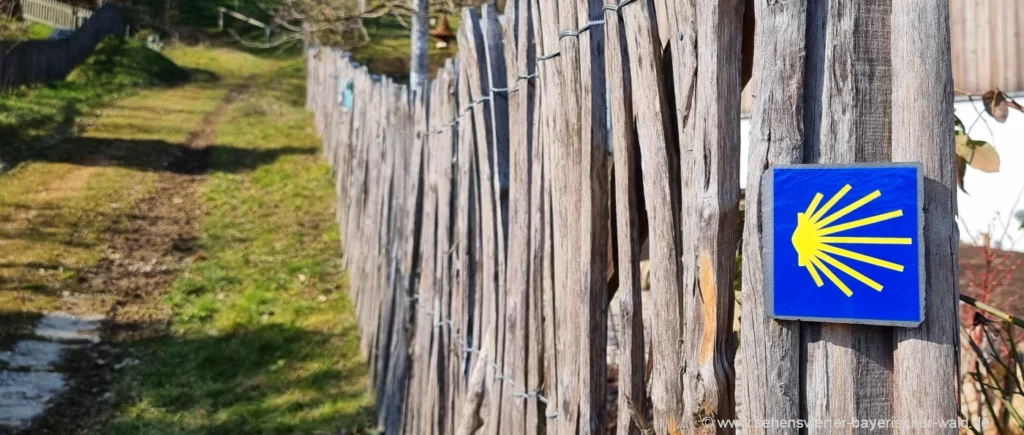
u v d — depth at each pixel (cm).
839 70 149
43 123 1428
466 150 355
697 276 170
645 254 317
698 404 168
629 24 199
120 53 2136
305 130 1526
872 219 145
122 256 853
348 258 802
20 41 1772
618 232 208
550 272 256
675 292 185
